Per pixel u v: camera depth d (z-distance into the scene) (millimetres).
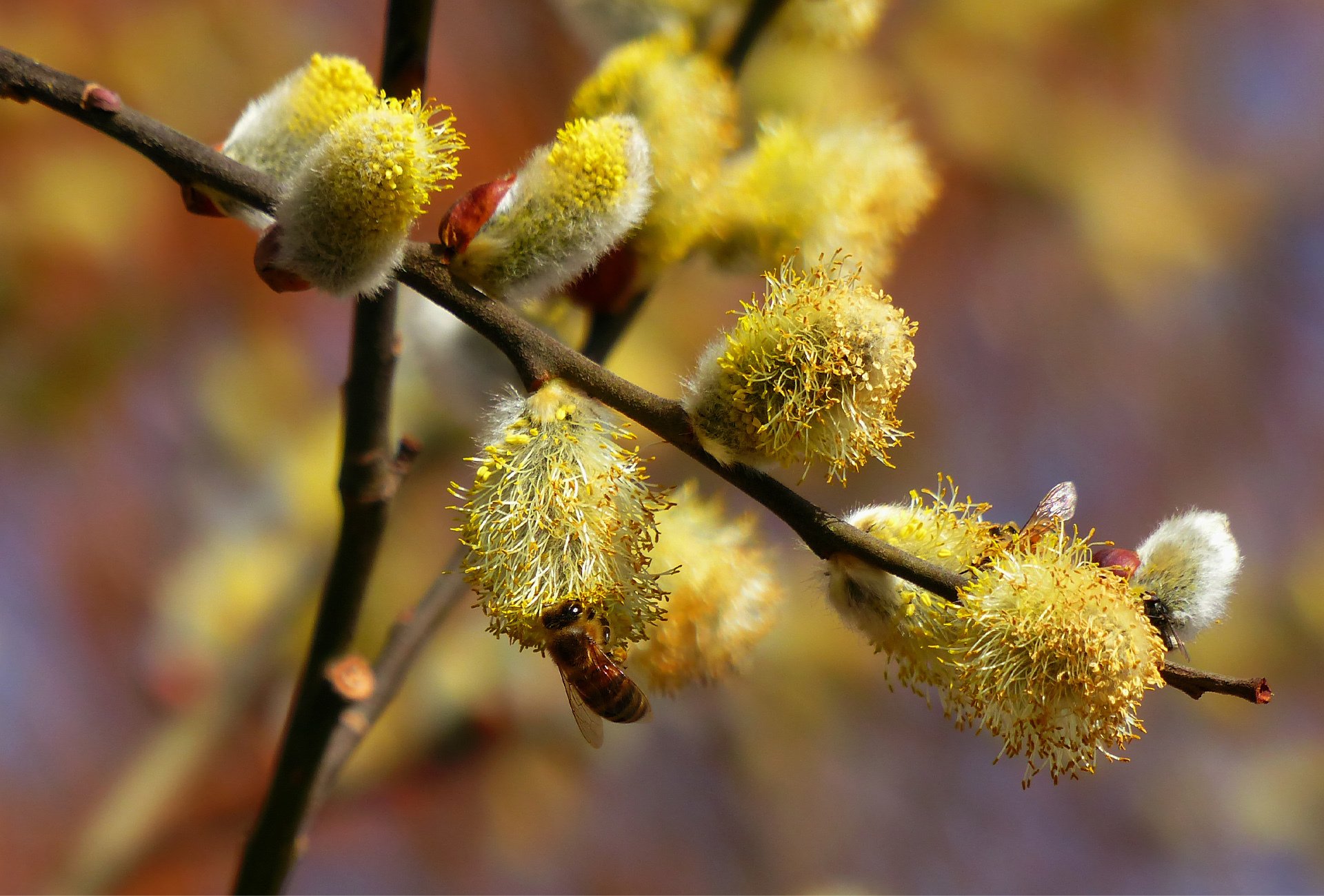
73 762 890
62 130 892
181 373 918
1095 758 453
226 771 729
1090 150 1148
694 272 750
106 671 913
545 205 465
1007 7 1106
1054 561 455
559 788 819
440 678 710
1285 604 1207
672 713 973
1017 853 1147
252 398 900
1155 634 453
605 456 459
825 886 899
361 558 493
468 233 465
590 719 519
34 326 898
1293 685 1180
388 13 481
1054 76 1151
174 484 889
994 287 1183
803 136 505
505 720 729
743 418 456
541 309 512
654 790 984
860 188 503
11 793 875
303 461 797
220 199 470
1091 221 1160
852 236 503
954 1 1106
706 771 995
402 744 721
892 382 456
